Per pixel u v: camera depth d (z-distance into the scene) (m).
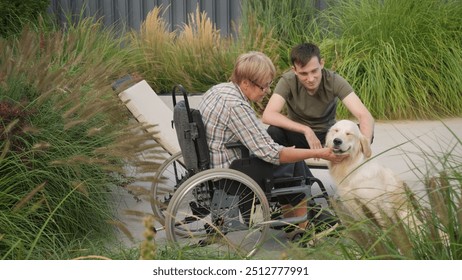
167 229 6.36
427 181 4.75
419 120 12.84
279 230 7.25
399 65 13.38
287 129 7.66
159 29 15.84
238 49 14.78
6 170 6.85
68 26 17.94
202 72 14.69
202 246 6.32
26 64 7.84
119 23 18.34
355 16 14.70
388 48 13.59
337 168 6.79
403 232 4.27
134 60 14.75
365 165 6.69
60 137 7.32
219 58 14.80
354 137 6.61
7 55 8.07
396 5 14.34
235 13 18.05
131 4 18.38
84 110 7.35
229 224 6.63
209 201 6.64
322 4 16.52
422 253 4.38
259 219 6.77
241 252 5.62
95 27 15.69
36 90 7.76
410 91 13.31
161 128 8.73
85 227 7.11
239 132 6.55
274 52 14.30
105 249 6.41
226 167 6.67
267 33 15.26
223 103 6.57
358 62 13.53
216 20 18.23
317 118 8.03
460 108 13.16
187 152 6.71
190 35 15.33
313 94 7.87
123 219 7.82
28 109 7.41
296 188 6.89
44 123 7.44
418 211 4.59
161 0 18.38
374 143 11.19
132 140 7.14
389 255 4.16
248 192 6.64
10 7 15.58
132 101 8.43
